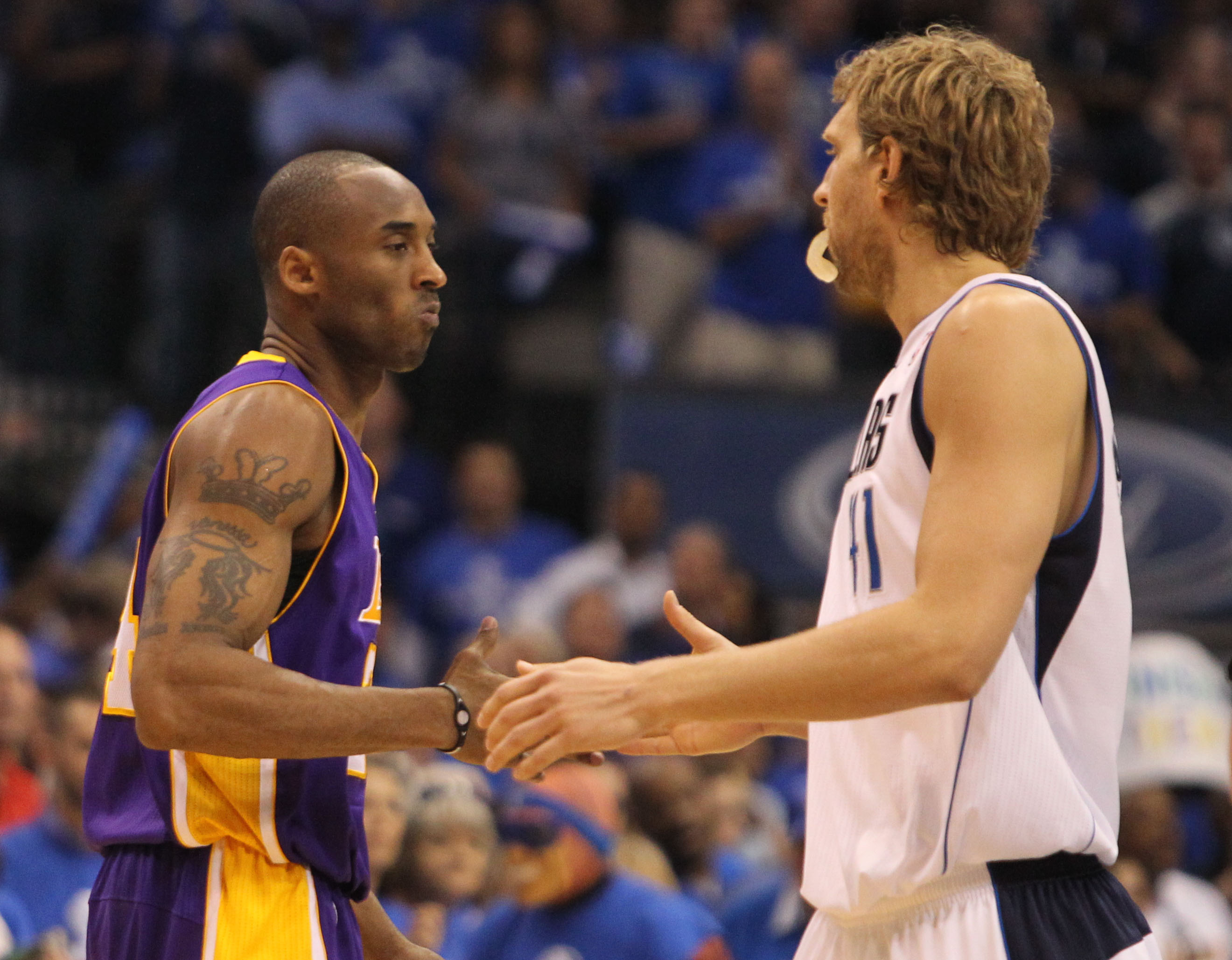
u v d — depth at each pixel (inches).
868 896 331.9
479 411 1363.2
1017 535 300.8
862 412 1085.8
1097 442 325.1
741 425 1088.8
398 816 585.0
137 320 1371.8
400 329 348.2
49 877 627.2
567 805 601.3
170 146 1332.4
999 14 1430.9
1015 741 320.8
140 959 331.0
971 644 296.5
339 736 311.3
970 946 323.0
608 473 1092.5
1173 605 1038.4
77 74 1438.2
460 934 642.8
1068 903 327.0
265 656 326.6
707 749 387.9
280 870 337.7
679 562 1000.2
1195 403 1065.5
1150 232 1325.0
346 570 334.3
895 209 341.1
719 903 733.3
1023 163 336.5
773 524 1076.5
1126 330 1258.0
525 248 1331.2
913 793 326.0
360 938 358.0
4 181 1350.9
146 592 312.8
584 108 1353.3
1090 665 329.1
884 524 332.2
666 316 1263.5
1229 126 1462.8
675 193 1277.1
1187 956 651.5
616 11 1510.8
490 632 339.0
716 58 1364.4
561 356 1380.4
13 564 1262.3
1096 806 333.1
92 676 647.1
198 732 303.3
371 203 345.7
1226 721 813.2
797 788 836.6
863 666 298.7
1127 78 1530.5
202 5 1362.0
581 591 971.3
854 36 1515.7
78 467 1274.6
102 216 1373.0
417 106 1418.6
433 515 1230.3
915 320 340.8
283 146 1317.7
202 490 317.4
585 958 585.9
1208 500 1049.5
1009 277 325.7
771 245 1235.9
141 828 334.3
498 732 311.7
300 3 1421.0
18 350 1347.2
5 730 690.2
